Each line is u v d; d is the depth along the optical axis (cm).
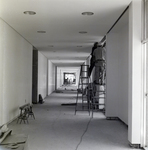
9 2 411
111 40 674
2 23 529
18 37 688
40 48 1015
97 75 796
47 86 1504
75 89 2252
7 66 567
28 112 662
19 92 703
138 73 396
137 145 397
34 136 470
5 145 298
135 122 396
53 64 1964
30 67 892
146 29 388
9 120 589
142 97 396
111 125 586
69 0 400
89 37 746
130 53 408
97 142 430
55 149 385
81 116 721
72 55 1283
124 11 469
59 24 574
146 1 389
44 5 427
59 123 607
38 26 596
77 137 464
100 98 842
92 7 438
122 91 614
